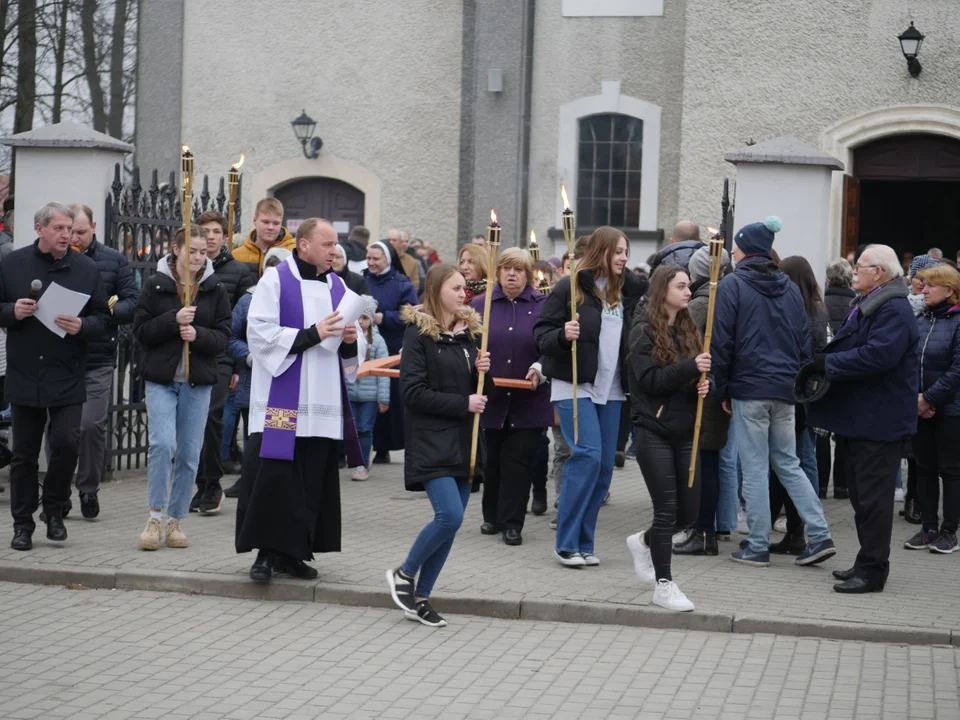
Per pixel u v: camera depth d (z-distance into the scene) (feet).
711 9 60.85
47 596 26.20
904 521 35.99
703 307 29.94
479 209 68.39
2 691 20.21
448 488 24.09
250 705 19.79
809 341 29.63
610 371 28.76
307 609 25.64
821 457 38.65
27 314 28.02
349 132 71.05
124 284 32.12
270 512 25.82
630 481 41.81
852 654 23.08
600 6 66.33
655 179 66.13
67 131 37.27
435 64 69.87
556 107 67.31
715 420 29.96
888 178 61.11
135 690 20.40
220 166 72.84
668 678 21.54
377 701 20.11
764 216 40.86
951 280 31.58
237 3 72.08
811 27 60.08
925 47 59.00
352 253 49.57
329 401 26.07
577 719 19.47
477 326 24.84
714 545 30.71
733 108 60.95
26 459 28.81
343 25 70.79
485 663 22.24
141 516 33.22
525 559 29.63
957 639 23.62
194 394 29.40
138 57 73.72
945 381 30.91
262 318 25.68
